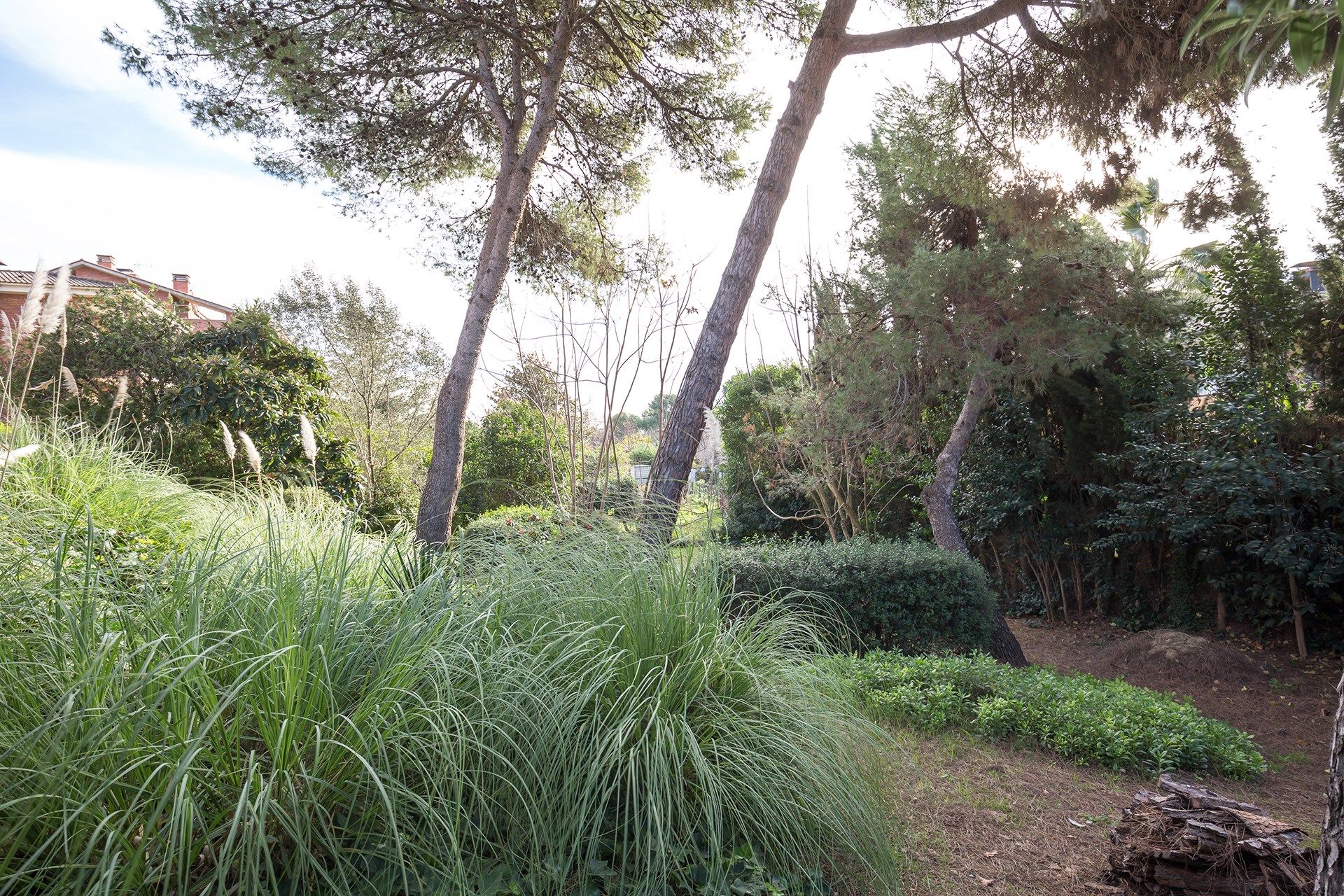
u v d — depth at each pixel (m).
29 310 4.66
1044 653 8.78
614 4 8.41
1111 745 4.67
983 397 8.45
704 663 2.93
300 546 3.84
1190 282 11.82
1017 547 10.70
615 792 2.55
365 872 2.12
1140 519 8.43
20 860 1.87
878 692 5.07
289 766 2.04
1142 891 2.88
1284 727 6.22
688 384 6.38
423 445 16.02
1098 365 9.34
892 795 3.30
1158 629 8.77
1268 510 7.64
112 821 1.90
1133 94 6.68
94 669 1.97
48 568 2.52
